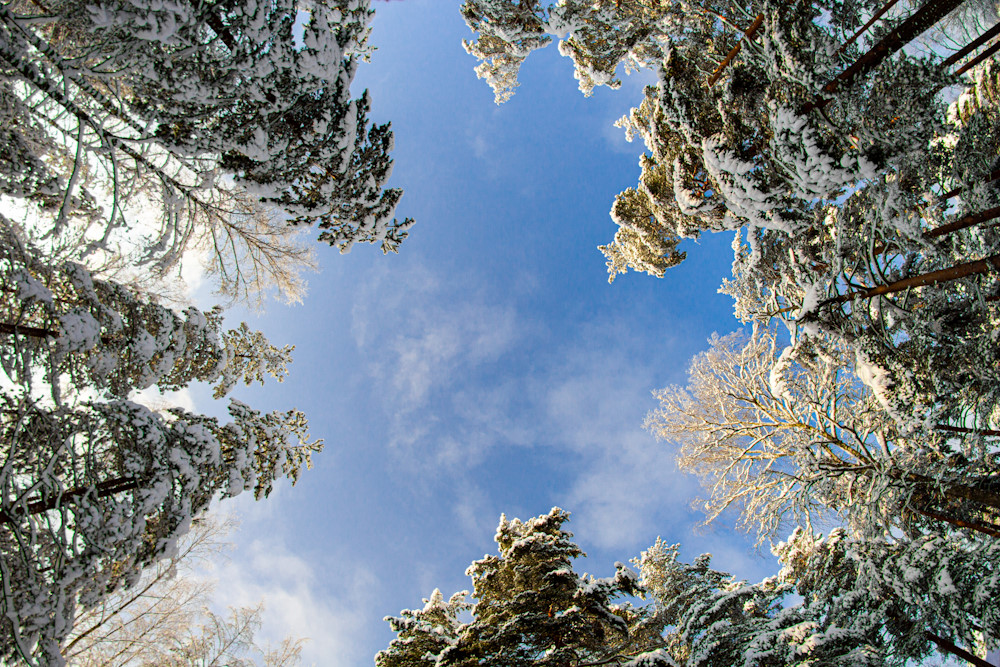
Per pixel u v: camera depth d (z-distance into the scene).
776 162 7.09
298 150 7.25
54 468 5.65
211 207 10.04
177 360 7.80
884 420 9.29
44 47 5.05
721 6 8.45
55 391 5.47
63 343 5.43
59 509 5.21
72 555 5.31
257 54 5.87
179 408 7.35
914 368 7.80
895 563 8.05
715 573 9.87
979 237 7.06
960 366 7.39
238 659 9.45
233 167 7.26
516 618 7.27
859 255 7.92
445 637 8.20
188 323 7.83
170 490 6.23
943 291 7.50
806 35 6.27
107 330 6.29
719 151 7.71
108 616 8.23
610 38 9.89
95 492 5.51
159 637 8.88
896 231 7.32
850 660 6.71
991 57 6.74
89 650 8.30
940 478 7.55
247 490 7.40
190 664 9.07
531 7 9.46
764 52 7.08
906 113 5.98
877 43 6.13
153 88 5.99
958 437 7.66
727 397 13.98
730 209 8.48
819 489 10.15
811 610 8.40
